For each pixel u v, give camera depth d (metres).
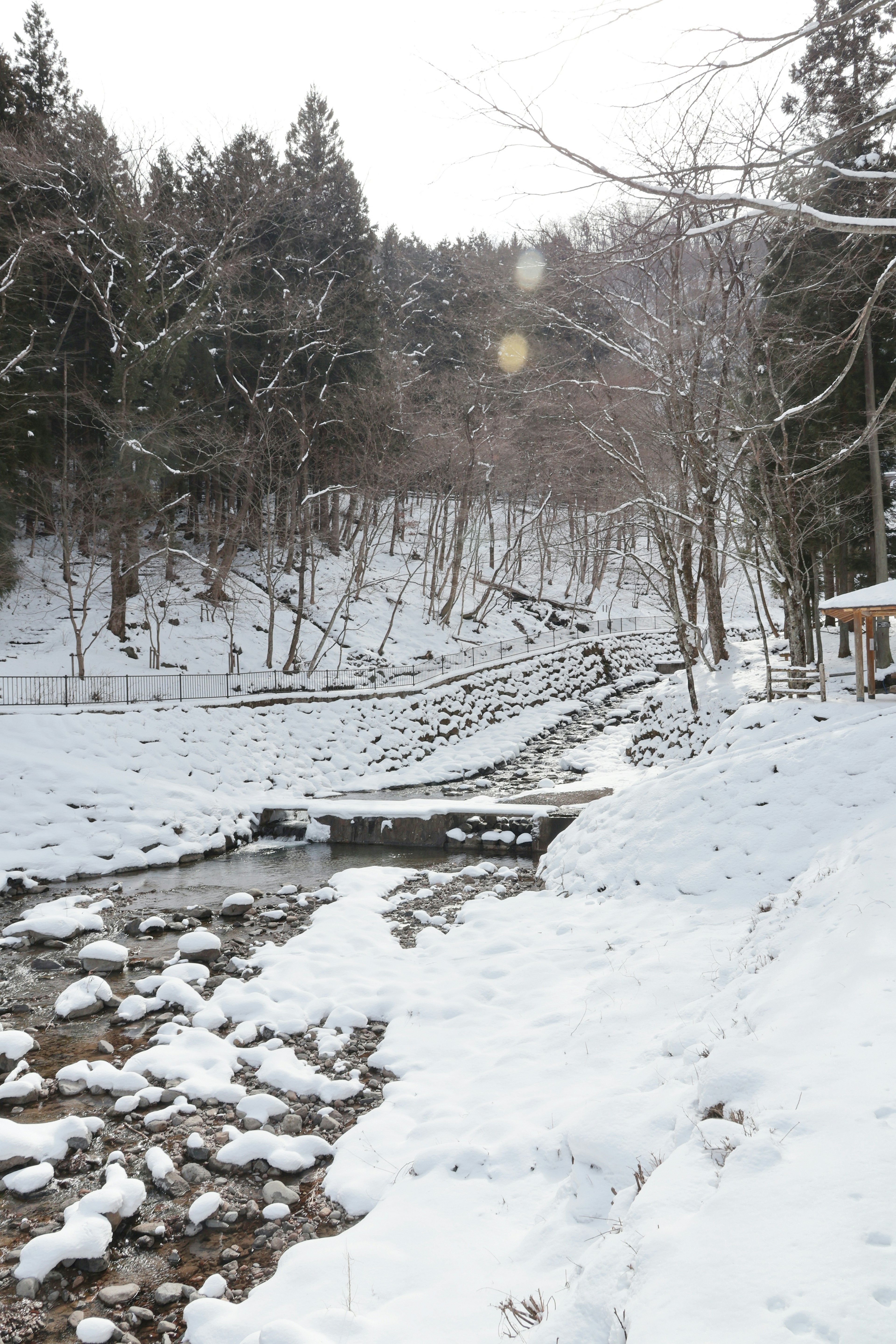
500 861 18.78
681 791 14.17
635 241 6.66
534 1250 4.69
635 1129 5.12
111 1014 10.55
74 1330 5.23
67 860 17.75
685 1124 4.82
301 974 11.23
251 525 36.19
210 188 40.09
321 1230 6.02
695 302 21.02
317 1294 4.96
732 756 14.77
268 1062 8.69
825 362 22.28
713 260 19.05
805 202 6.37
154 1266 5.81
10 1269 5.80
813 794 12.55
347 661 37.59
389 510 52.72
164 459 34.62
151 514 35.22
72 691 27.45
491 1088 7.38
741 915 10.66
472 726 34.72
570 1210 4.87
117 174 32.41
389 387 41.56
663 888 12.34
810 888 9.48
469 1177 5.94
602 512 30.42
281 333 38.72
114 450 32.78
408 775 27.91
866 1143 3.65
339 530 51.19
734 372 23.92
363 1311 4.68
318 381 40.75
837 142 6.12
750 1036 5.46
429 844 20.59
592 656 47.25
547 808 20.27
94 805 19.73
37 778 19.66
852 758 12.83
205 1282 5.59
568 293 11.19
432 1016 9.57
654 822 13.83
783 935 8.08
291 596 42.53
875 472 23.05
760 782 13.37
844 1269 2.88
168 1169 6.84
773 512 22.12
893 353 24.20
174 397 34.91
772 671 20.31
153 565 40.16
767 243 7.39
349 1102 7.98
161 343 33.69
